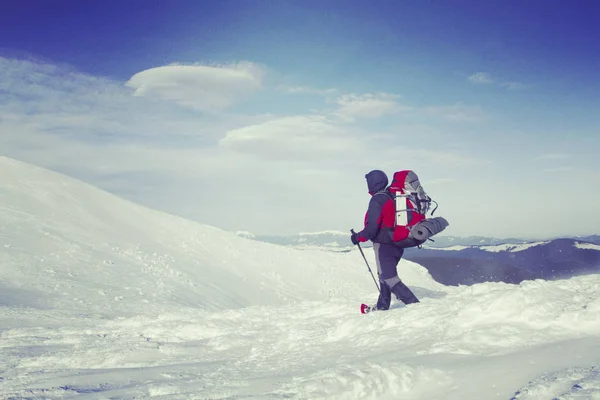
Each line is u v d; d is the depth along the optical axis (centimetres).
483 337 325
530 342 307
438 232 540
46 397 328
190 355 486
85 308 1170
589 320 318
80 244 1866
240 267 2362
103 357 482
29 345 560
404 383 269
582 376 239
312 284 2466
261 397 267
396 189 553
